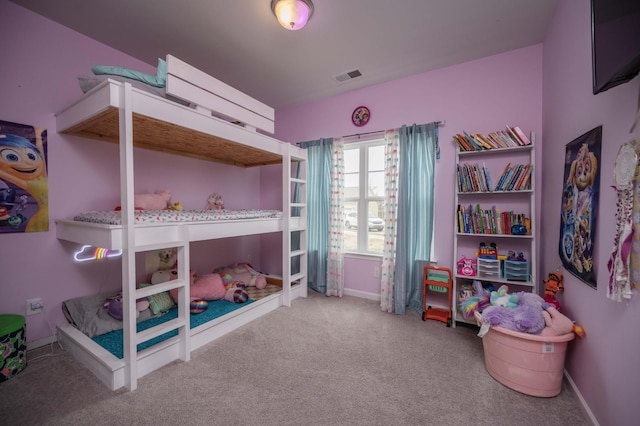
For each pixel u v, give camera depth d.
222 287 2.85
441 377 1.69
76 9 1.93
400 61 2.60
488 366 1.74
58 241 2.13
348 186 3.47
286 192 2.91
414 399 1.49
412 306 2.80
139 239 1.66
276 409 1.41
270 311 2.76
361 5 1.87
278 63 2.63
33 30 1.97
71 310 2.10
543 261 2.21
